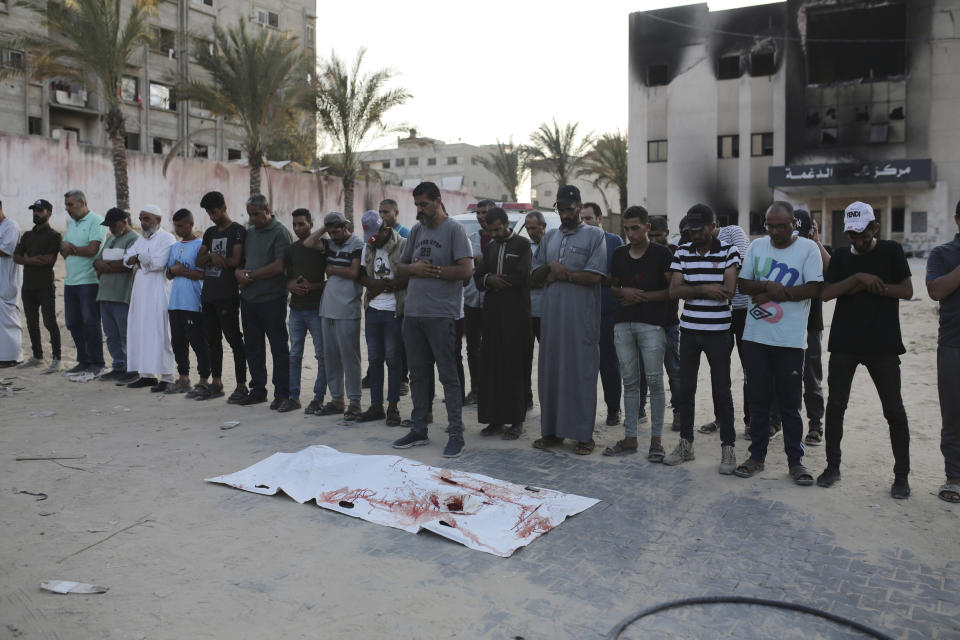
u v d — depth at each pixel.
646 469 5.52
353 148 27.64
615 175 41.97
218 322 7.98
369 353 6.92
